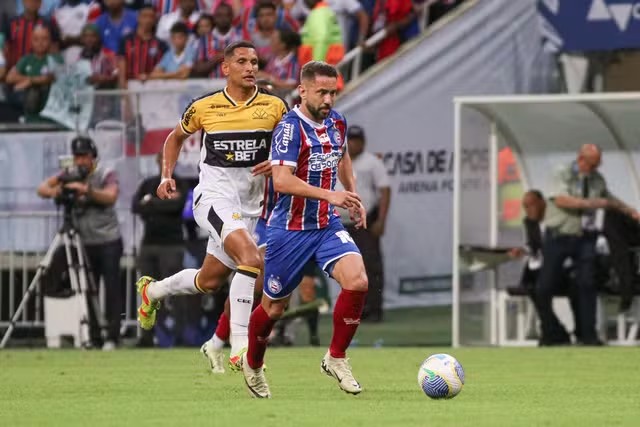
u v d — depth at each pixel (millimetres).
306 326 49625
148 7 56281
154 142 50031
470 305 49938
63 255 49531
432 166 50656
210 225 29016
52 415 22531
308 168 24969
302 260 24906
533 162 50031
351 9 53844
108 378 32750
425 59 50750
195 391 28188
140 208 48906
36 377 33281
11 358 42125
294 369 35906
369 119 50531
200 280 29625
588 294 48375
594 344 48531
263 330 25266
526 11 50375
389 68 50719
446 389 25281
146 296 30344
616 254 48250
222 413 22453
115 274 49469
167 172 30234
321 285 49312
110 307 49500
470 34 50656
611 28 48812
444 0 53938
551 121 49375
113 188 49406
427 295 50281
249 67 29406
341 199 23922
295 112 24969
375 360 39938
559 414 22250
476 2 50656
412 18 53844
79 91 50750
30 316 51188
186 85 53438
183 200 48969
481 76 50656
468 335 49969
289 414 22109
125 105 50188
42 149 51531
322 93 24578
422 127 50719
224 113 29547
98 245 49250
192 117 29688
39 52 56406
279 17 53406
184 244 49156
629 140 49250
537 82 50469
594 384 30234
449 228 50531
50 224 50906
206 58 54594
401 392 27406
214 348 33281
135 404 24766
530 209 49125
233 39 54312
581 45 49250
